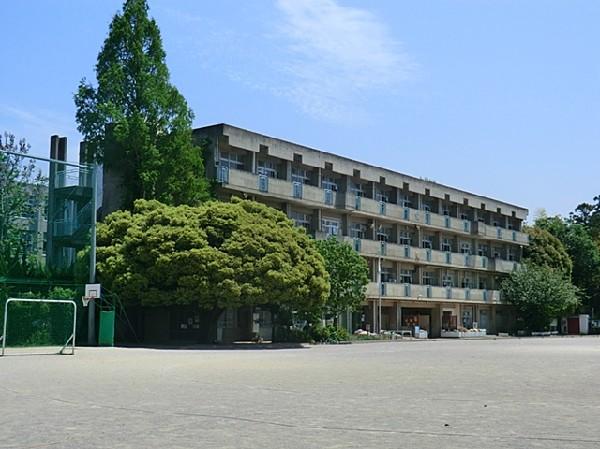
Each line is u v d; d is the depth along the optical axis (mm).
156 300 37500
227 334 48156
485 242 81938
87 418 10742
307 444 8625
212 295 37375
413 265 69750
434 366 23500
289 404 12555
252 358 27750
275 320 46312
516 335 78812
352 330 61531
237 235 38906
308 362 25359
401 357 29609
